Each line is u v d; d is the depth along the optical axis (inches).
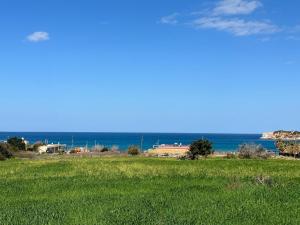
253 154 2763.3
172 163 1863.9
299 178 1226.6
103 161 2042.3
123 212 669.3
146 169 1526.8
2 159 2559.1
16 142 3518.7
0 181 1179.9
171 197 832.3
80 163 1854.1
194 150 2593.5
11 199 873.5
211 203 747.4
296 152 3253.0
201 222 593.0
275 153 3491.6
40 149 3661.4
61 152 3627.0
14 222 602.5
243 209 686.5
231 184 981.2
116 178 1233.4
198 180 1175.0
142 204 745.6
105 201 790.5
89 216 641.0
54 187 1034.1
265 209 686.5
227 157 2802.7
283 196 807.1
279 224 586.9
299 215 642.8
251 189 897.5
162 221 599.5
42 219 621.9
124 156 3056.1
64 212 677.3
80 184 1082.7
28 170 1526.8
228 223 589.0
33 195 922.7
